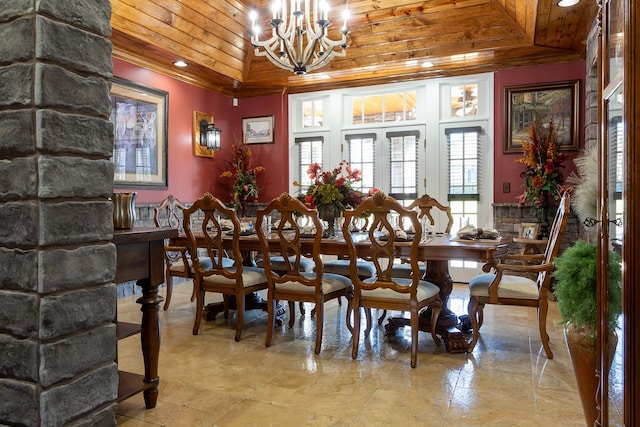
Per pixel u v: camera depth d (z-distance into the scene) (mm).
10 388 1006
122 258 1748
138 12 4098
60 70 995
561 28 4031
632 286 1211
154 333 2020
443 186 5324
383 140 5594
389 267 2646
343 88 5734
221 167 6047
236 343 3062
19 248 981
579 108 4645
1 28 986
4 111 985
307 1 3398
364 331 3268
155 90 4941
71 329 1030
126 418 1973
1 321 1004
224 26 4930
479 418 1976
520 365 2617
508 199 5000
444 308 3172
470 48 4676
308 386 2328
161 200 5062
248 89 6129
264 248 2969
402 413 2023
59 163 994
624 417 1262
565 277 1855
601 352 1552
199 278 3246
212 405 2105
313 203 3426
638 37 1196
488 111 5086
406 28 4812
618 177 1373
